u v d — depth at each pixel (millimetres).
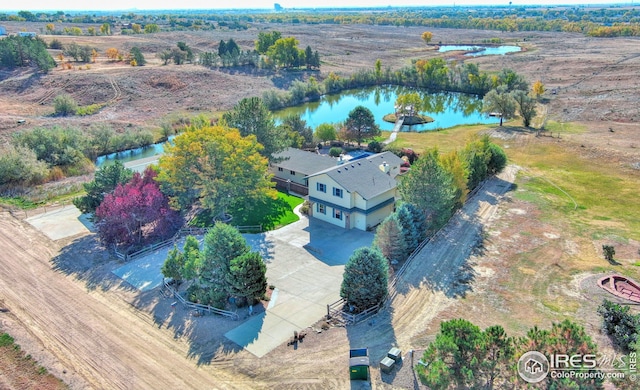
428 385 18578
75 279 31062
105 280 30875
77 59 115438
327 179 38281
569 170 52312
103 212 34969
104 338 24672
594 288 27984
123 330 25391
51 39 145875
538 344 18062
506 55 145250
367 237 36781
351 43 186875
